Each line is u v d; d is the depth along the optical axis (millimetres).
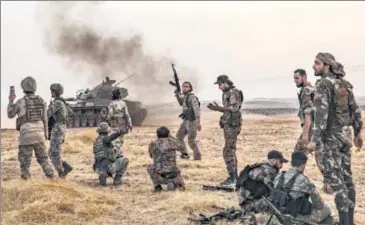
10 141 18125
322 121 5820
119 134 9250
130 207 7375
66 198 7203
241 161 11555
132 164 11469
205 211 7039
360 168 10172
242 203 6676
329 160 5938
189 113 11844
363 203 7387
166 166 8414
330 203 7238
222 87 8891
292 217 5453
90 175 10367
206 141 16766
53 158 9469
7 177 9820
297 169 5699
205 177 9789
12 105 8742
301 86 7941
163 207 7258
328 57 5969
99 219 6723
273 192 5711
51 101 9602
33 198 7117
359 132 6184
